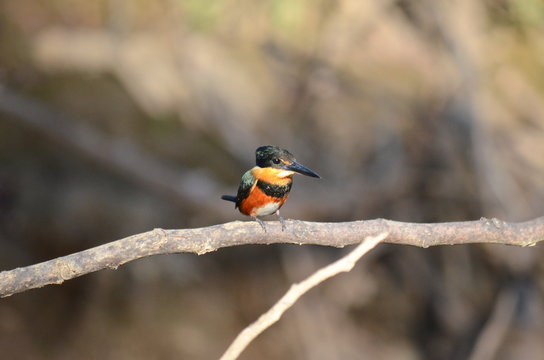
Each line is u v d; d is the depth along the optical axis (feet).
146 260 44.88
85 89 43.19
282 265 46.39
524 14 38.01
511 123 42.88
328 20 44.55
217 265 46.57
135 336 42.91
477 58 41.45
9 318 41.88
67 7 45.34
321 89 45.39
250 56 45.62
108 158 40.63
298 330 44.93
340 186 44.24
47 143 43.21
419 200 44.11
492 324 41.01
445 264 45.65
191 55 44.80
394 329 45.96
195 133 44.55
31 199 42.34
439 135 42.96
